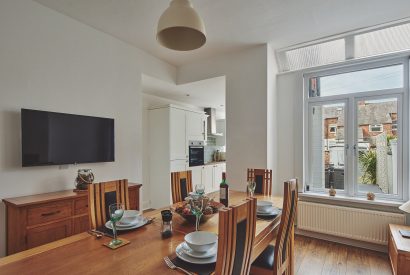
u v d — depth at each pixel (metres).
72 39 2.70
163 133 4.68
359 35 3.04
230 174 3.61
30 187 2.33
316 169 3.49
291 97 3.59
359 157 3.19
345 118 3.28
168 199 4.54
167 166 4.59
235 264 1.04
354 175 3.20
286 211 1.60
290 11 2.58
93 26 2.89
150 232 1.46
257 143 3.40
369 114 3.13
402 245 2.13
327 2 2.41
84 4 2.44
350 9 2.53
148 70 3.66
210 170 5.89
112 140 3.05
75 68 2.72
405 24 2.78
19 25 2.28
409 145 2.84
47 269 1.01
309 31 3.02
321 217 3.15
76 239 1.34
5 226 2.13
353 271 2.44
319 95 3.48
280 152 3.66
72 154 2.62
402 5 2.45
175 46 1.74
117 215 1.29
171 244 1.28
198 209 1.48
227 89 3.69
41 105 2.42
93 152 2.83
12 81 2.23
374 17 2.68
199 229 1.52
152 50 3.58
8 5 2.21
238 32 3.04
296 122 3.52
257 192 2.75
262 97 3.38
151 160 4.87
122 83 3.25
